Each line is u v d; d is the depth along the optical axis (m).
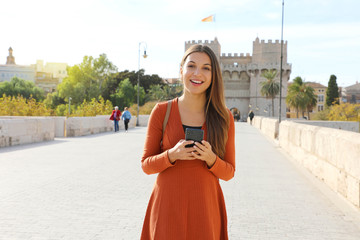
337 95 73.94
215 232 1.92
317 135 8.13
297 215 5.00
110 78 88.31
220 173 1.89
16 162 9.40
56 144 14.48
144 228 1.99
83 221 4.54
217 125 1.96
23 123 14.16
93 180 7.18
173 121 1.97
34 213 4.84
